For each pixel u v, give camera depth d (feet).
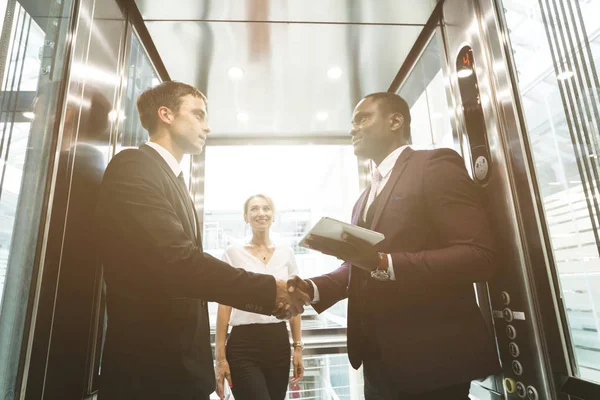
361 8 5.96
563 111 3.50
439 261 3.34
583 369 3.36
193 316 3.64
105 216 3.48
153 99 4.35
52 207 3.30
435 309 3.61
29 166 3.21
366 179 10.66
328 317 10.09
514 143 4.07
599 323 3.18
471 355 3.44
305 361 10.46
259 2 5.78
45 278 3.19
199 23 6.18
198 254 3.49
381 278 3.52
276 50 6.98
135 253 3.33
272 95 8.59
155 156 3.92
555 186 3.61
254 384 6.05
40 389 3.10
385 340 3.66
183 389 3.30
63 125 3.49
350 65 7.50
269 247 7.70
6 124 3.02
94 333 4.02
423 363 3.43
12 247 3.05
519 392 4.01
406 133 4.71
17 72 3.15
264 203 7.75
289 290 4.28
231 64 7.35
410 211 3.78
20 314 3.01
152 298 3.39
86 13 4.04
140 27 6.16
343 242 3.45
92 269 4.00
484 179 4.53
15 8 3.14
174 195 3.77
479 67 4.71
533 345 3.81
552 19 3.60
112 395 3.15
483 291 4.66
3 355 2.94
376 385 3.99
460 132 5.24
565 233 3.51
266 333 6.47
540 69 3.76
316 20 6.23
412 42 6.85
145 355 3.25
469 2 4.93
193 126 4.39
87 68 4.07
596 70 3.17
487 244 3.51
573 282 3.44
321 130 10.41
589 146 3.25
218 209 10.32
